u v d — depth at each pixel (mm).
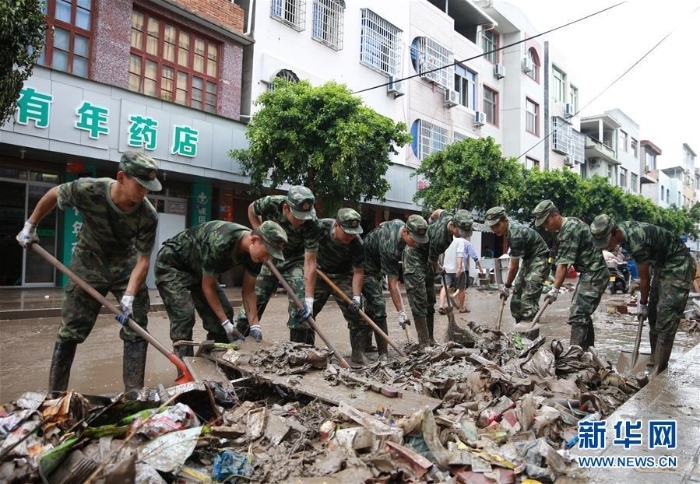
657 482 2334
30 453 2322
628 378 4523
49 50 9461
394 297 5617
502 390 3654
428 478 2387
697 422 3109
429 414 2688
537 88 25625
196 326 7363
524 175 19422
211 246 4012
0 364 4961
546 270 6832
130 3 10492
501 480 2414
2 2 5762
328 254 5160
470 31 22484
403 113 17672
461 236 5574
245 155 11422
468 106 21641
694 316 8797
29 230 3627
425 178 16500
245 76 12828
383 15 16625
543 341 4527
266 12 13062
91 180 3533
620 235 5207
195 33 11750
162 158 10492
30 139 8688
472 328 6012
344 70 15359
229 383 3404
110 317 8094
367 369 4125
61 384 3719
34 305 8305
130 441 2455
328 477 2348
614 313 10281
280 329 7398
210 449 2613
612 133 36906
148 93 10977
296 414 3051
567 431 3100
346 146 10477
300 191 4594
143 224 3662
